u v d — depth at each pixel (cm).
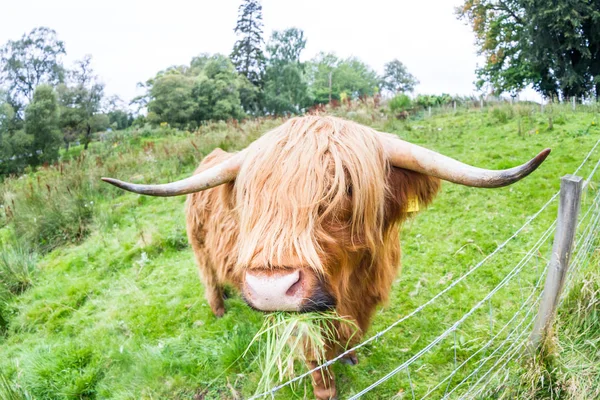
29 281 558
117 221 688
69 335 430
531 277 381
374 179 193
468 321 342
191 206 361
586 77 2295
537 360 230
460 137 849
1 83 3328
